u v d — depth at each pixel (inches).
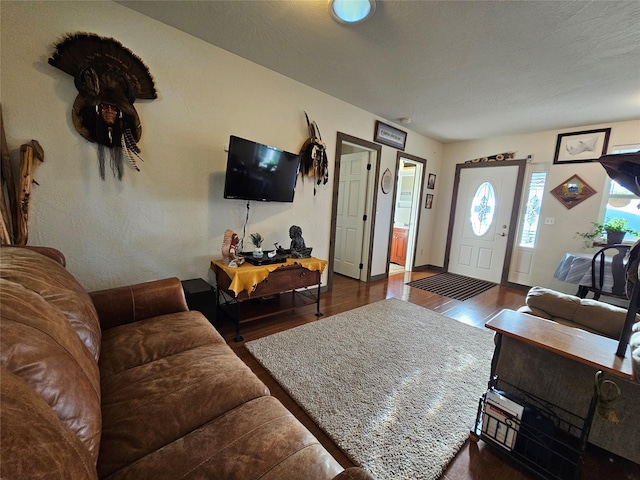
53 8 67.7
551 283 160.2
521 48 81.0
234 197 96.1
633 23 67.4
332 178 136.6
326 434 55.7
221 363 48.2
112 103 76.3
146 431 34.1
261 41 87.7
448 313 123.5
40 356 26.5
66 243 75.5
